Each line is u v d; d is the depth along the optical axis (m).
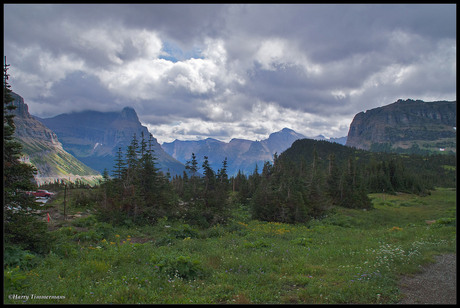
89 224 20.97
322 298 6.93
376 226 27.62
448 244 13.05
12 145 10.61
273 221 28.98
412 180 78.44
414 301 6.81
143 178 25.36
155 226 21.48
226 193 26.38
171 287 7.73
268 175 60.56
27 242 10.88
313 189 36.75
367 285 7.59
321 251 12.66
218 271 9.45
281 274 9.12
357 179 52.94
